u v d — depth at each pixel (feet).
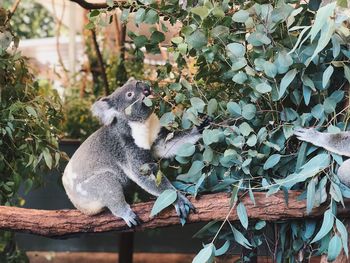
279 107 8.13
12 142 10.70
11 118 10.27
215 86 8.95
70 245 18.63
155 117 8.97
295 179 7.29
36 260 17.76
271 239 8.56
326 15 5.90
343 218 7.84
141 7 8.67
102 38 19.94
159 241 18.45
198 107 8.05
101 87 18.80
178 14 8.66
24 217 8.59
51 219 8.55
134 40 8.99
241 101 8.04
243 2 8.21
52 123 11.68
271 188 7.54
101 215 8.52
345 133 7.41
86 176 8.63
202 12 7.46
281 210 7.82
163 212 8.15
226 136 7.89
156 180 8.00
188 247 18.40
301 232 8.15
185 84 8.63
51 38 25.45
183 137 8.63
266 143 7.73
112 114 8.92
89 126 17.16
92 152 8.85
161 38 8.91
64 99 19.01
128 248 16.07
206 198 8.12
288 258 8.55
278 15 7.32
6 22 11.34
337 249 7.08
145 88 8.87
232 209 7.91
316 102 8.06
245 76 7.66
